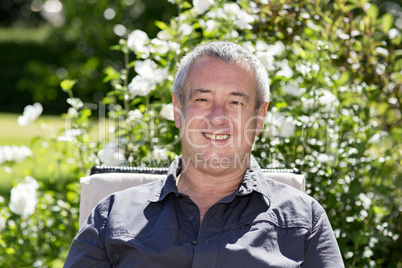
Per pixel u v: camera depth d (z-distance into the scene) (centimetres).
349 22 363
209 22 354
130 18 833
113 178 265
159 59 346
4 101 1669
